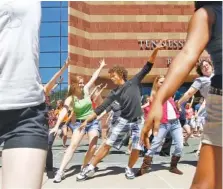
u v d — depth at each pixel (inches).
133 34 1124.5
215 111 82.2
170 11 1129.4
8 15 83.0
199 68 256.1
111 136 261.9
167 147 395.5
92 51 1122.7
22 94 82.4
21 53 83.3
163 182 252.7
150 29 1125.7
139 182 253.1
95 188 236.8
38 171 79.4
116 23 1127.0
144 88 1123.9
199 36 77.9
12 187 77.1
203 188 81.4
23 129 80.7
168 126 275.9
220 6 80.7
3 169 80.4
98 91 379.6
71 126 274.2
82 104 267.9
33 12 85.4
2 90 81.8
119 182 253.1
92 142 267.6
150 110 74.2
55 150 497.0
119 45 1123.3
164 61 1105.4
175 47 1114.1
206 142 83.1
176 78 74.2
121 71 264.5
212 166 81.5
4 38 83.0
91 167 261.7
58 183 251.9
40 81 88.3
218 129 81.4
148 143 75.7
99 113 256.5
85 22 1115.9
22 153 78.7
